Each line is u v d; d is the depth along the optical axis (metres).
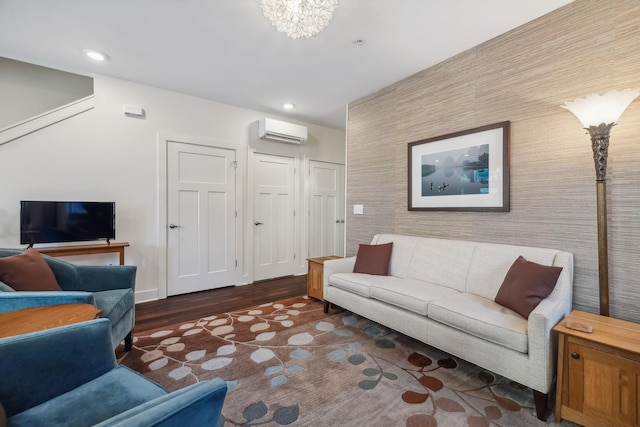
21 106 3.09
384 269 2.83
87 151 3.03
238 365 1.95
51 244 2.84
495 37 2.37
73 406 0.96
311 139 4.87
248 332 2.47
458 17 2.12
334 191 5.23
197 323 2.68
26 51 2.60
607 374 1.33
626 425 1.28
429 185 2.86
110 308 1.81
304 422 1.43
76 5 1.98
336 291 2.80
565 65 2.01
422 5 1.98
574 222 1.97
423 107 2.94
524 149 2.21
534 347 1.50
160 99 3.44
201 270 3.78
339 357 2.07
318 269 3.31
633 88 1.75
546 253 1.99
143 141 3.34
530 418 1.48
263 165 4.34
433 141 2.82
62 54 2.65
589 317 1.64
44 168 2.82
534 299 1.69
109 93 3.14
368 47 2.51
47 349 1.04
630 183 1.75
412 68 2.90
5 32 2.31
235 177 4.04
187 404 0.67
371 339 2.35
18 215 2.71
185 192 3.65
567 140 2.01
